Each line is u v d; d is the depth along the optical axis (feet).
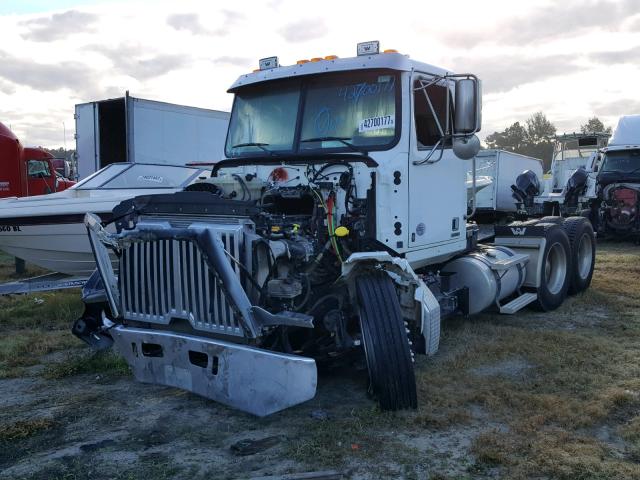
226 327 12.32
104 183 29.58
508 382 15.16
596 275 31.55
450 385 15.02
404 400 13.17
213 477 10.75
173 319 13.21
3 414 13.91
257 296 12.59
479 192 31.68
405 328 13.53
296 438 12.25
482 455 11.23
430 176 17.07
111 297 13.92
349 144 15.80
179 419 13.42
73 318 23.38
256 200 15.60
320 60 16.47
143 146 47.24
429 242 17.24
